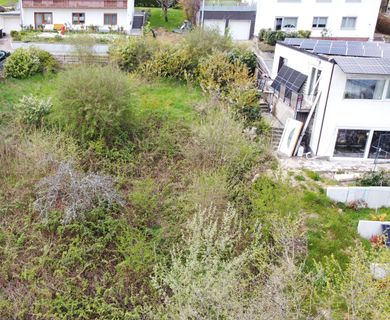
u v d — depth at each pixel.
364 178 15.34
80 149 15.60
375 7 31.98
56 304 10.41
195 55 23.75
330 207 14.11
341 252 12.25
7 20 35.22
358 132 17.03
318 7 31.53
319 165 16.64
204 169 14.35
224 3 35.09
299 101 17.80
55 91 17.64
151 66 22.91
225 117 15.61
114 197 12.93
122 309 10.48
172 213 13.04
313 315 8.69
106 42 26.48
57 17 34.34
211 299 7.69
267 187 13.66
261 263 10.07
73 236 12.12
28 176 13.69
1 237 11.74
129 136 17.16
